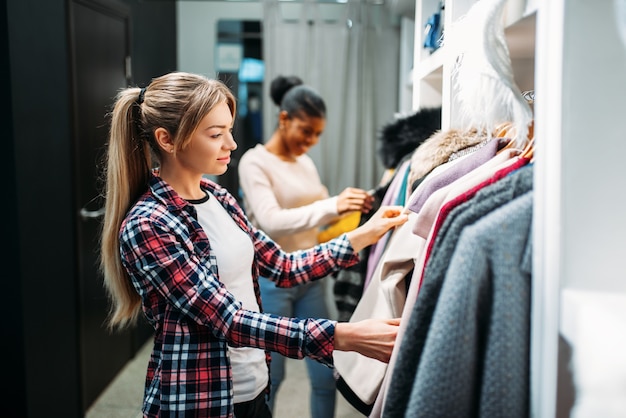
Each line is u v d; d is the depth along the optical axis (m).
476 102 0.88
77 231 2.44
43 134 2.16
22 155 1.99
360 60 3.55
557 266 0.70
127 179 1.14
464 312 0.72
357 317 1.26
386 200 1.51
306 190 2.09
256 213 1.96
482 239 0.73
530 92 1.06
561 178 0.69
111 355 2.89
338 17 3.60
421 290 0.79
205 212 1.18
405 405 0.79
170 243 1.02
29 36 2.03
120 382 2.90
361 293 1.59
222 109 1.10
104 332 2.79
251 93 3.87
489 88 0.86
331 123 3.59
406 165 1.45
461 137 1.11
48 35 2.18
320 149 3.57
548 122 0.70
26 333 2.03
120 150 1.13
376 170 3.64
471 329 0.72
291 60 3.56
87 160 2.57
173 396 1.04
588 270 0.70
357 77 3.56
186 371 1.05
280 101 2.31
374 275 1.26
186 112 1.05
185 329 1.05
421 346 0.78
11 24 1.91
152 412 1.08
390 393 0.80
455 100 1.12
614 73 0.68
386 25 3.53
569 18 0.68
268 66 3.56
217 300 1.00
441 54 1.18
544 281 0.71
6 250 1.99
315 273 1.31
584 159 0.69
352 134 3.59
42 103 2.14
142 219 1.03
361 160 3.64
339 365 1.25
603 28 0.68
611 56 0.68
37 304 2.11
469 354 0.72
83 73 2.50
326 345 0.97
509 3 0.81
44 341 2.17
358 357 1.23
